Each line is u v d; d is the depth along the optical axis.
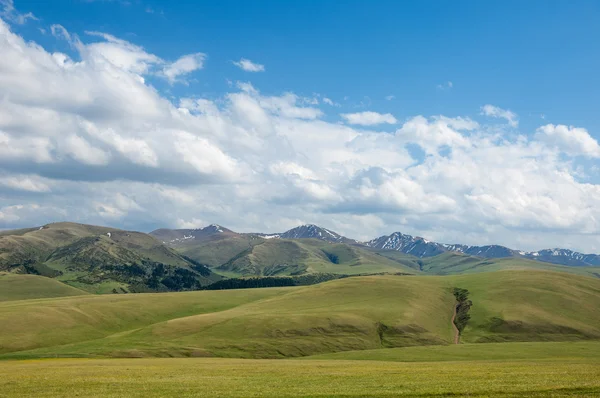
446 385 51.28
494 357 118.38
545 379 54.97
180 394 48.25
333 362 101.38
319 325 165.62
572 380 53.50
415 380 56.97
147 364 93.75
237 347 143.62
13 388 53.94
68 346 146.00
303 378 61.47
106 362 102.31
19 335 159.12
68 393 50.03
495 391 46.19
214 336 155.00
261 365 88.88
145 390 51.44
